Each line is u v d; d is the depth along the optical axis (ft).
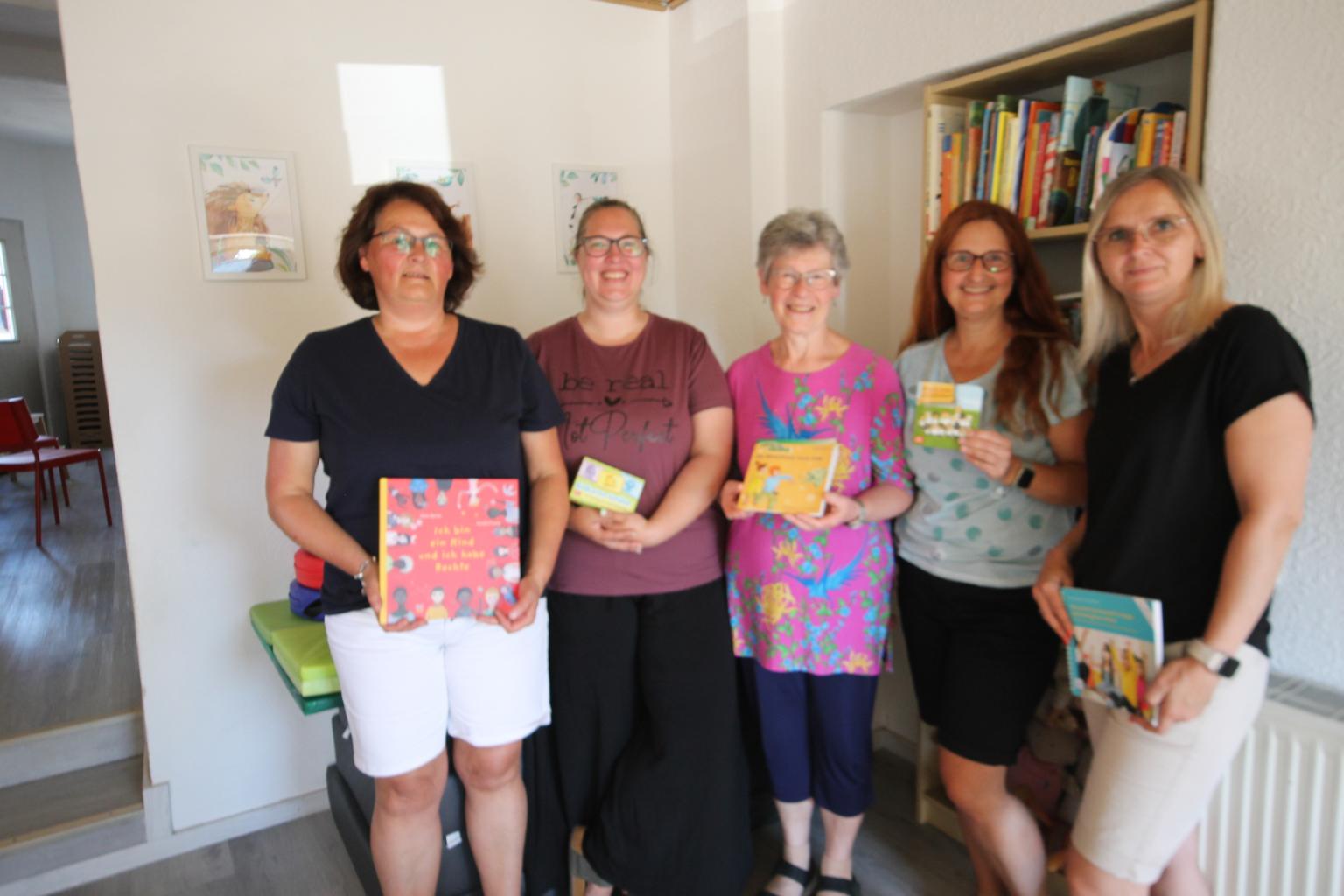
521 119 8.77
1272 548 3.90
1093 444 4.75
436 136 8.34
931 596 5.98
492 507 5.23
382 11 7.95
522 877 6.65
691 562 6.24
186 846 7.80
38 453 15.72
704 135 9.18
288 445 5.26
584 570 6.15
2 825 7.45
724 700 6.29
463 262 5.77
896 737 9.18
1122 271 4.44
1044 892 6.10
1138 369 4.59
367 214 5.34
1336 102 4.63
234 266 7.50
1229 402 4.03
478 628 5.40
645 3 9.30
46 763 8.32
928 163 7.20
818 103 8.20
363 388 5.20
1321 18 4.64
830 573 6.01
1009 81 6.82
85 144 6.87
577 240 6.26
